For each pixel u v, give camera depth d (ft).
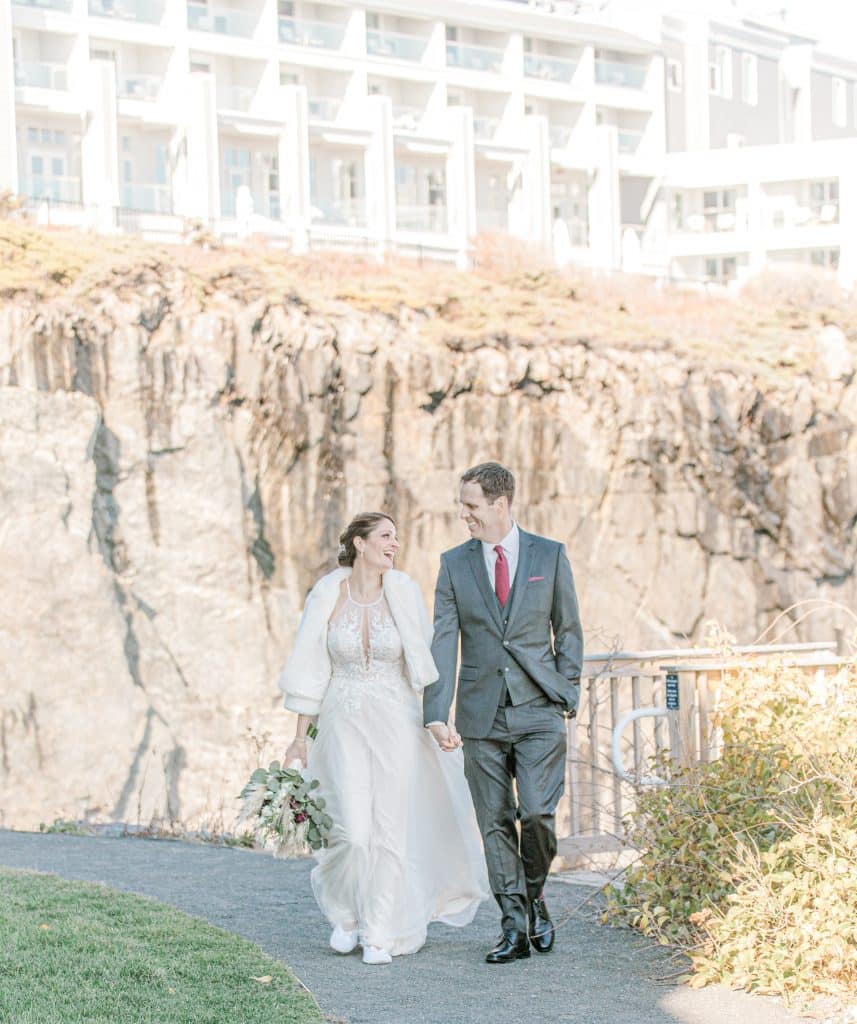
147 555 124.47
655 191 246.06
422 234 204.54
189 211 181.78
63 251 131.44
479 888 27.12
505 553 25.67
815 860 24.32
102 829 51.47
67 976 22.26
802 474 165.58
